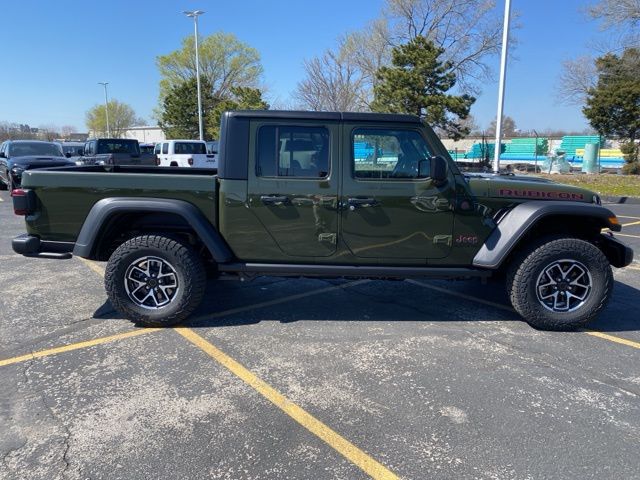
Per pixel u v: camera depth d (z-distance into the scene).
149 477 2.56
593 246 4.44
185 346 4.18
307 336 4.42
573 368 3.82
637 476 2.59
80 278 6.27
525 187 4.50
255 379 3.61
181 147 23.16
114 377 3.62
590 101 28.72
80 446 2.81
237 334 4.45
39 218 4.48
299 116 4.32
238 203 4.39
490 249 4.44
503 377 3.67
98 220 4.32
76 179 4.40
